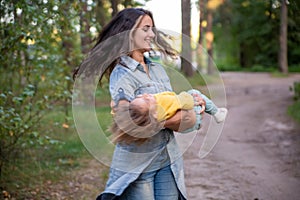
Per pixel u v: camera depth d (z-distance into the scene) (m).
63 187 4.42
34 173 4.73
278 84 17.77
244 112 10.52
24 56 4.68
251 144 6.70
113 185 2.17
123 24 2.22
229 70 31.23
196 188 4.50
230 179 4.79
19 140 4.30
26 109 4.02
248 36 29.20
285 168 5.20
